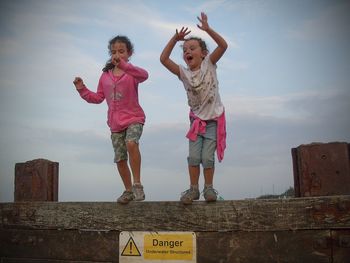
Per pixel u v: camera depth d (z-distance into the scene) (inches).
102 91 105.9
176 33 94.8
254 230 79.7
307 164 80.9
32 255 95.3
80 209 91.8
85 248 90.6
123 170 100.8
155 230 85.6
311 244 76.5
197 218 83.3
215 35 91.3
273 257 78.3
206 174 90.2
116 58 100.1
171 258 84.1
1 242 98.4
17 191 104.2
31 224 96.0
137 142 97.3
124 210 88.3
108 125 102.7
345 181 78.7
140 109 101.0
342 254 74.5
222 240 81.4
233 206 81.3
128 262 86.7
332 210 75.6
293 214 77.7
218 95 94.7
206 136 91.6
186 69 96.5
